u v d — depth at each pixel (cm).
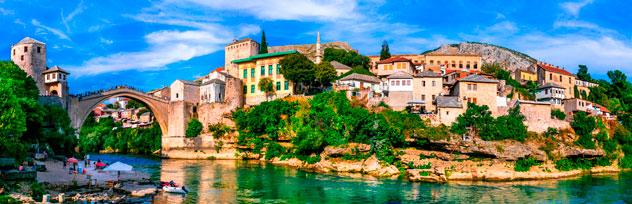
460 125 10238
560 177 9306
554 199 6938
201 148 12838
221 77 14400
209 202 6181
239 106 14200
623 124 12556
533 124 10669
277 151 11531
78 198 5700
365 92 12506
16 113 7062
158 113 13375
